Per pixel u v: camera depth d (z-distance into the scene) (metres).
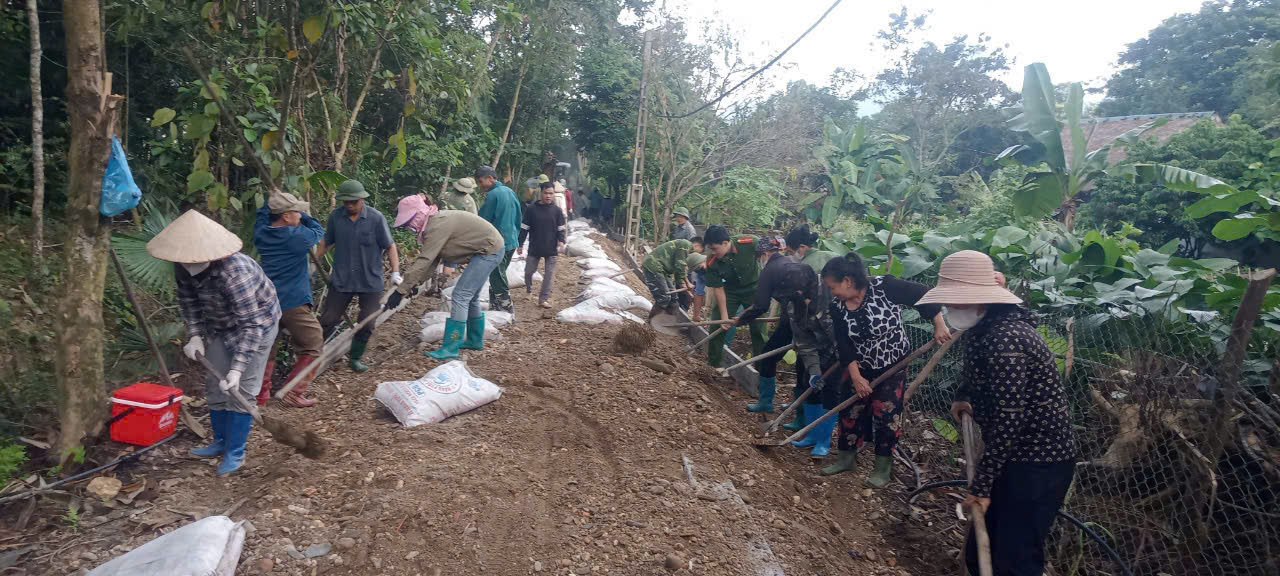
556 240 8.20
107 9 6.21
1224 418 3.64
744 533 3.63
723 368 6.61
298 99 7.12
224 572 2.75
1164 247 7.59
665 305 7.46
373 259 5.24
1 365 4.14
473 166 13.90
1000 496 3.06
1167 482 3.99
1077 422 4.61
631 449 4.41
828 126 18.67
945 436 5.36
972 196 17.92
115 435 3.87
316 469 3.75
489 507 3.49
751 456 4.64
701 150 19.17
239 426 3.71
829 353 4.78
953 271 3.07
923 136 22.44
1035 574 3.04
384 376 5.28
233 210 6.82
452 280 8.86
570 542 3.34
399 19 7.10
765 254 6.27
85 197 3.61
